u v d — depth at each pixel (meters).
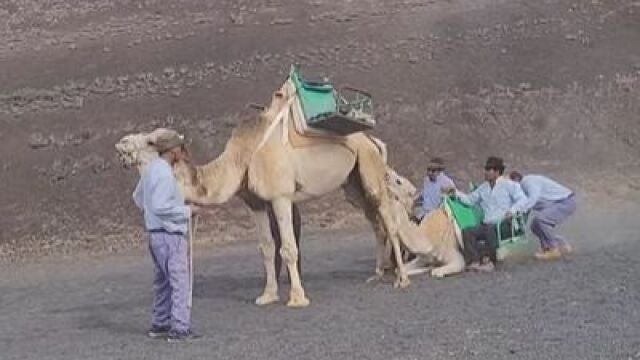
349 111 13.20
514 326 10.30
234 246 21.48
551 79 31.89
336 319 11.52
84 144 26.97
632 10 36.38
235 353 9.84
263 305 12.98
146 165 10.86
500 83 31.53
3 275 19.48
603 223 20.52
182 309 10.75
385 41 33.72
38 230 23.36
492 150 28.56
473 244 14.70
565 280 13.16
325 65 31.95
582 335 9.66
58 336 11.70
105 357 10.08
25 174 25.48
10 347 11.14
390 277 14.83
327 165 13.50
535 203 15.02
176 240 10.66
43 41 33.78
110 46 33.12
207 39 33.47
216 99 29.56
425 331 10.33
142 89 30.17
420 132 28.69
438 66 32.19
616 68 32.69
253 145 13.05
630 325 10.03
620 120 30.16
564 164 28.09
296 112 13.34
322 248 20.03
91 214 24.02
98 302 14.68
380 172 14.29
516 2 36.84
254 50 32.78
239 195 13.42
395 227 14.19
